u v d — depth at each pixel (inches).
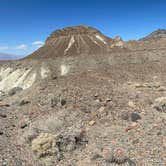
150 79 874.1
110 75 929.5
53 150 356.2
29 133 411.5
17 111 588.4
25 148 377.1
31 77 3223.4
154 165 313.6
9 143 396.2
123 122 474.6
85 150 370.0
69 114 521.7
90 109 544.4
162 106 534.0
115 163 318.3
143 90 704.4
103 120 487.8
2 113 568.4
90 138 410.9
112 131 433.7
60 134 388.5
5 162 325.4
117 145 372.8
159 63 1286.9
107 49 5428.2
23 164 326.0
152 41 4163.4
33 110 571.2
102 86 719.7
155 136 398.6
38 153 351.9
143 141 383.2
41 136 382.3
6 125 486.9
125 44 4990.2
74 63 3191.4
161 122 460.1
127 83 780.6
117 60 2755.9
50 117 501.7
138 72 1014.4
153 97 627.5
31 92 717.9
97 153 344.8
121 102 582.2
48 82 778.8
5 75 3560.5
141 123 458.9
